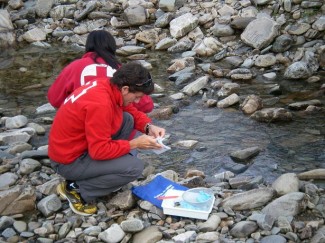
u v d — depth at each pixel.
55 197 3.07
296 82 5.07
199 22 6.41
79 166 2.93
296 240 2.68
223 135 4.12
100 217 2.97
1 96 5.14
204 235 2.72
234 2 6.55
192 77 5.29
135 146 2.90
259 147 3.89
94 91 2.79
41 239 2.78
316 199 3.09
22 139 4.07
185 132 4.21
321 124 4.20
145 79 2.77
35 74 5.74
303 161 3.66
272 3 6.31
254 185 3.30
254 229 2.76
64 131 2.87
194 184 3.29
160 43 6.20
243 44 5.89
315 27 5.75
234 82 5.14
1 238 2.81
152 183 3.19
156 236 2.75
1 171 3.53
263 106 4.57
